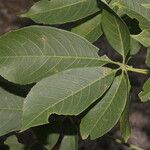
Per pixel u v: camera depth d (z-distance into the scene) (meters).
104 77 0.34
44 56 0.34
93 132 0.35
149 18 0.39
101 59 0.35
